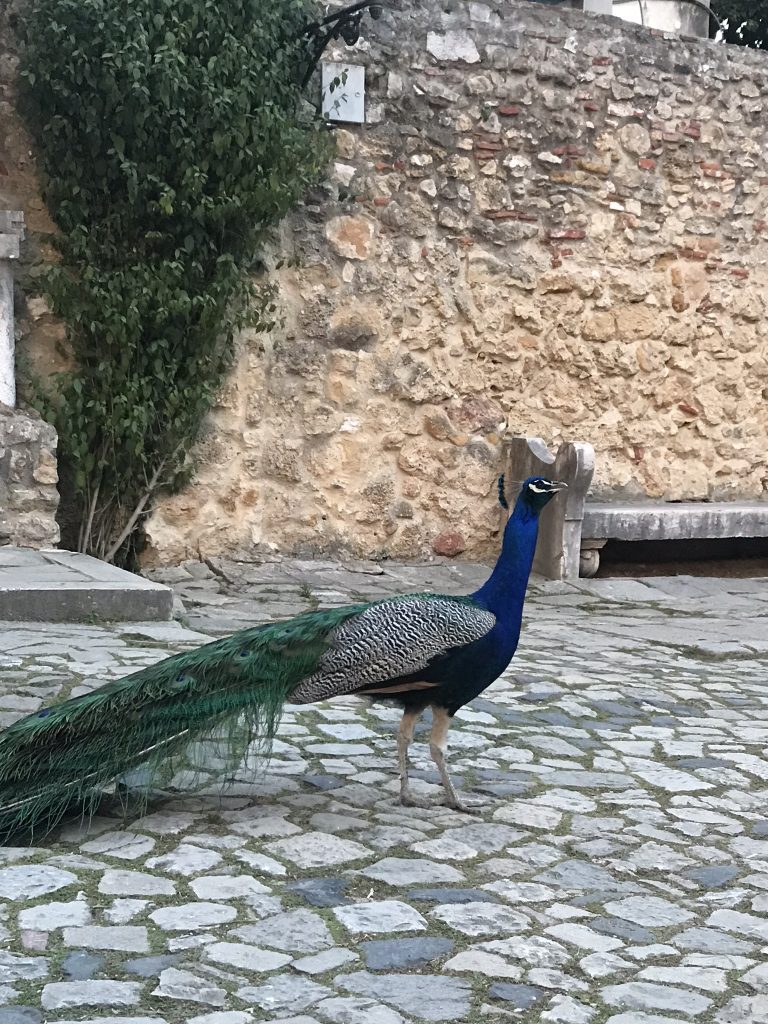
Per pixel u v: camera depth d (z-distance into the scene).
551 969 2.89
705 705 4.80
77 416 6.62
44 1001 2.70
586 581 7.15
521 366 7.67
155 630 5.30
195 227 6.66
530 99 7.54
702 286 8.05
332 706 4.50
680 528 7.48
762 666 5.49
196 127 6.50
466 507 7.58
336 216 7.20
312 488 7.27
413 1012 2.72
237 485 7.11
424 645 3.45
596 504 7.74
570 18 7.61
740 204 8.10
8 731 3.34
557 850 3.46
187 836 3.42
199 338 6.78
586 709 4.63
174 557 6.99
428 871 3.29
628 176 7.80
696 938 3.05
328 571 7.09
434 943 2.97
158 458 6.86
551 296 7.70
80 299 6.64
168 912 3.04
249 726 3.39
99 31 6.29
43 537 6.37
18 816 3.29
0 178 6.61
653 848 3.50
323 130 7.02
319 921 3.04
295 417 7.21
